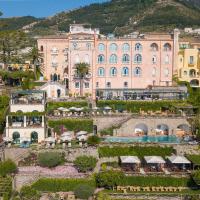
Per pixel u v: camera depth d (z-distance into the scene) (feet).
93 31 585.22
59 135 414.62
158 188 324.60
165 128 435.12
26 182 329.31
